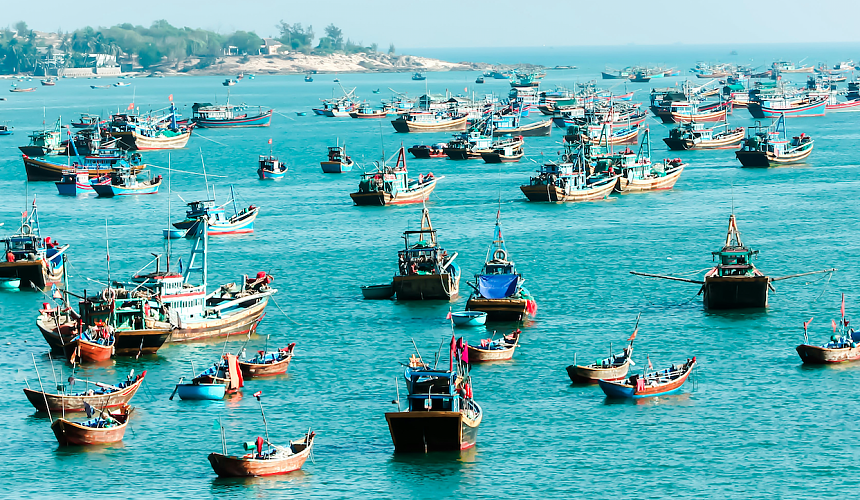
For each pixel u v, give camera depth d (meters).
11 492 185.38
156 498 182.62
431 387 195.75
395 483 187.38
